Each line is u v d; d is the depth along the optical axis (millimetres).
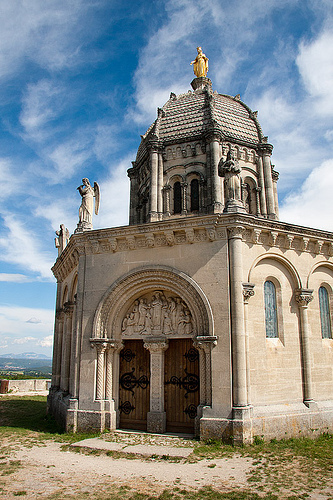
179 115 24609
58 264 22281
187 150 23031
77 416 15055
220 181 21875
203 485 9477
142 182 25328
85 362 15492
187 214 22078
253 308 14891
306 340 15734
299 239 16469
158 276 15273
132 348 16391
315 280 17000
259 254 15344
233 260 14336
